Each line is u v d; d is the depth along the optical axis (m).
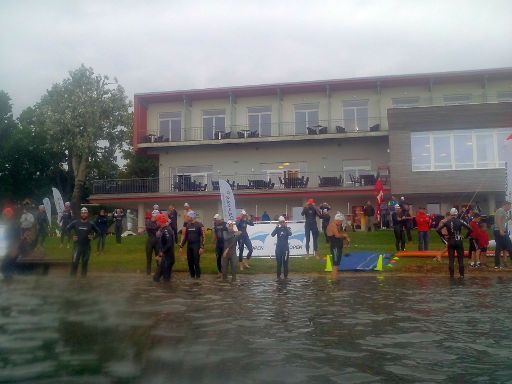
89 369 5.75
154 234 17.66
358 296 12.09
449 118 34.84
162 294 12.52
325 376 5.51
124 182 41.91
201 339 7.33
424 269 18.12
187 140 42.12
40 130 58.47
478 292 12.59
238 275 17.81
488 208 35.97
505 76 39.38
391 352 6.56
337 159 41.12
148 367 5.85
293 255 21.80
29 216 20.19
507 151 21.34
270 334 7.69
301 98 42.22
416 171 35.03
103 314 9.45
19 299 11.49
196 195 40.25
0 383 5.23
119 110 52.78
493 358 6.25
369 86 41.16
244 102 43.00
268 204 40.22
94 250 24.36
